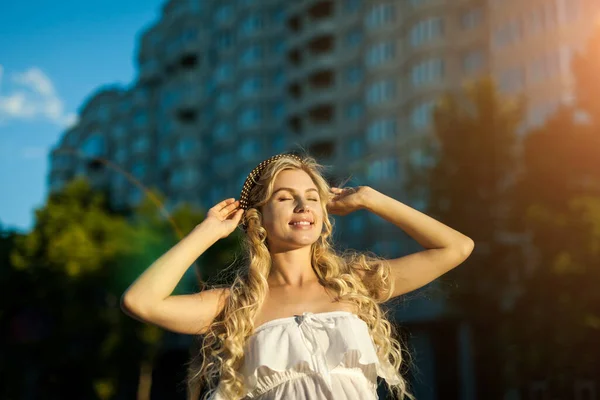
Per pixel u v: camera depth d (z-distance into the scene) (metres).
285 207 3.09
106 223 28.36
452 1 42.19
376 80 46.22
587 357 18.16
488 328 20.23
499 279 20.08
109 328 27.69
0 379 27.03
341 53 50.91
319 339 2.85
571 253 18.36
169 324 2.92
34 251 27.41
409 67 43.69
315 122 52.53
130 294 2.82
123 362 27.83
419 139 41.94
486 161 20.80
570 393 19.20
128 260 27.70
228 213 3.17
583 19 34.66
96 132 79.19
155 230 29.03
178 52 67.81
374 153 44.91
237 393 2.83
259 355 2.82
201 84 66.31
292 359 2.79
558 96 34.94
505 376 20.03
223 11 63.56
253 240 3.12
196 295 3.04
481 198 20.56
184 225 29.42
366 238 43.03
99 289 27.94
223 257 25.55
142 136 71.69
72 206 28.69
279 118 57.19
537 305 18.69
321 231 3.23
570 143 19.31
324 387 2.78
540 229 18.84
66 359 27.44
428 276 3.16
